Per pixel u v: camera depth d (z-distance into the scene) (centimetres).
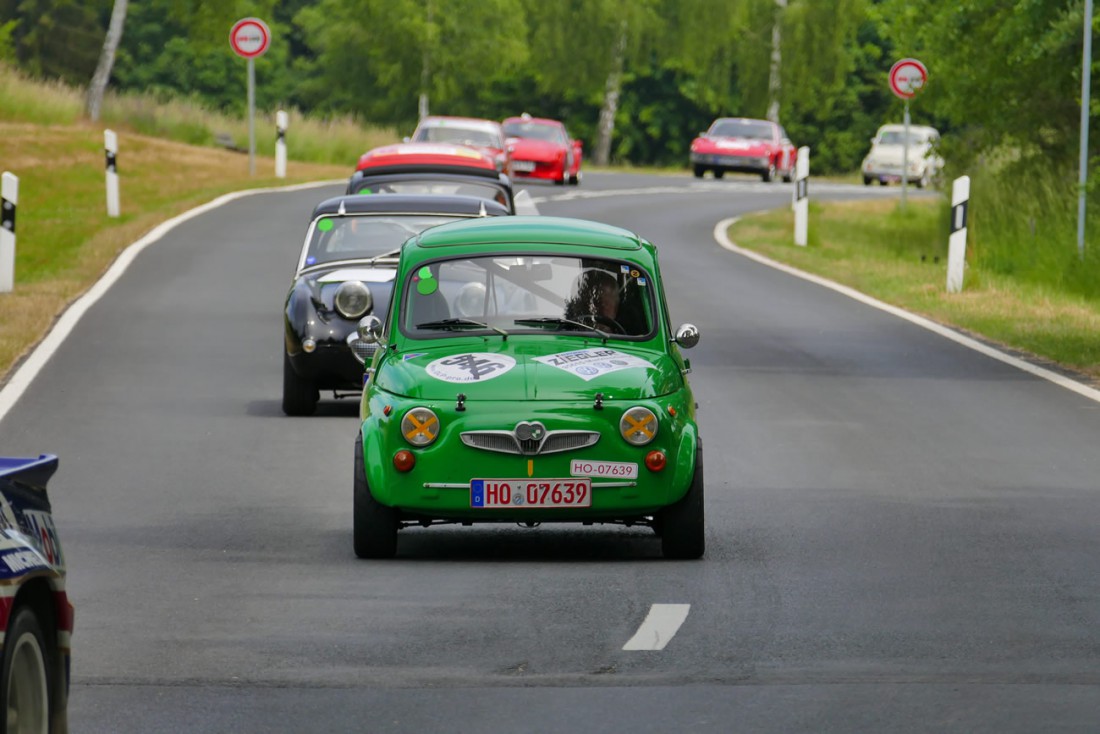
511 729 2486
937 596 3312
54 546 2164
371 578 3475
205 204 12888
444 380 3644
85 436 5125
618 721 2522
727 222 13650
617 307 3881
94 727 2488
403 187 7188
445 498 3569
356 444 3684
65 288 8612
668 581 3447
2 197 8412
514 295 3894
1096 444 5144
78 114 18288
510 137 17938
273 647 2931
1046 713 2555
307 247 5928
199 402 5784
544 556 3762
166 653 2892
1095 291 9662
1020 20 10169
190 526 3972
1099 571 3538
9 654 1941
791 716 2544
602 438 3575
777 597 3306
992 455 4953
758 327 7862
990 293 9206
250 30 15112
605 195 16325
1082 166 9962
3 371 6297
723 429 5350
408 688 2692
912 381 6381
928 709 2577
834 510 4194
